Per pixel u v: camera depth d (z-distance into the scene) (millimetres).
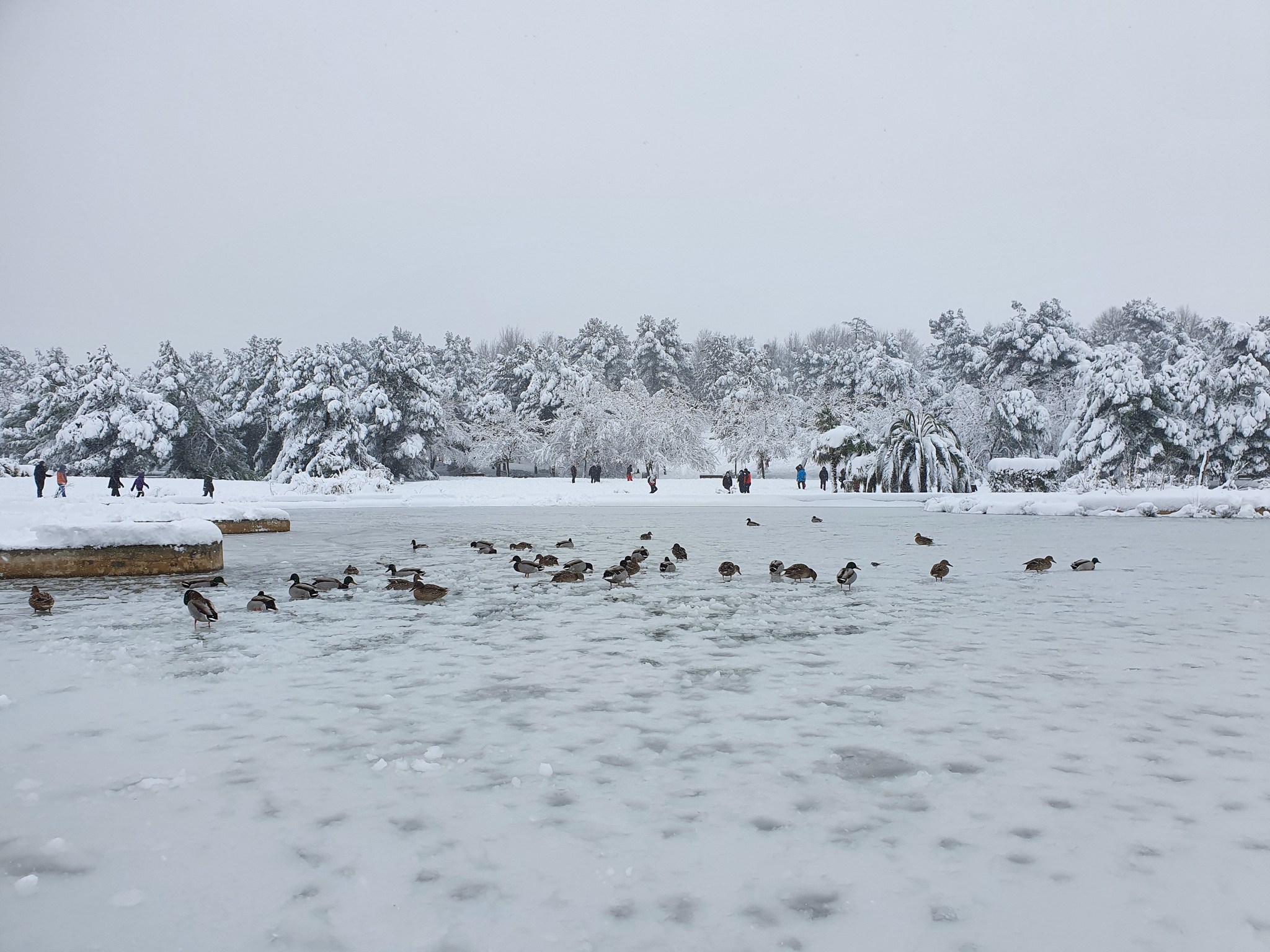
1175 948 2521
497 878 2982
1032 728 4738
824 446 51375
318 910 2754
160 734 4660
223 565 13867
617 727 4766
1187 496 30578
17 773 4059
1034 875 3002
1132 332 91625
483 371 107750
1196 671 6148
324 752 4344
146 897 2852
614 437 66688
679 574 12359
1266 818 3480
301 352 68562
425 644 7191
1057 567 13617
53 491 39562
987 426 62875
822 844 3252
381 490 46656
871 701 5332
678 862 3098
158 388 67188
